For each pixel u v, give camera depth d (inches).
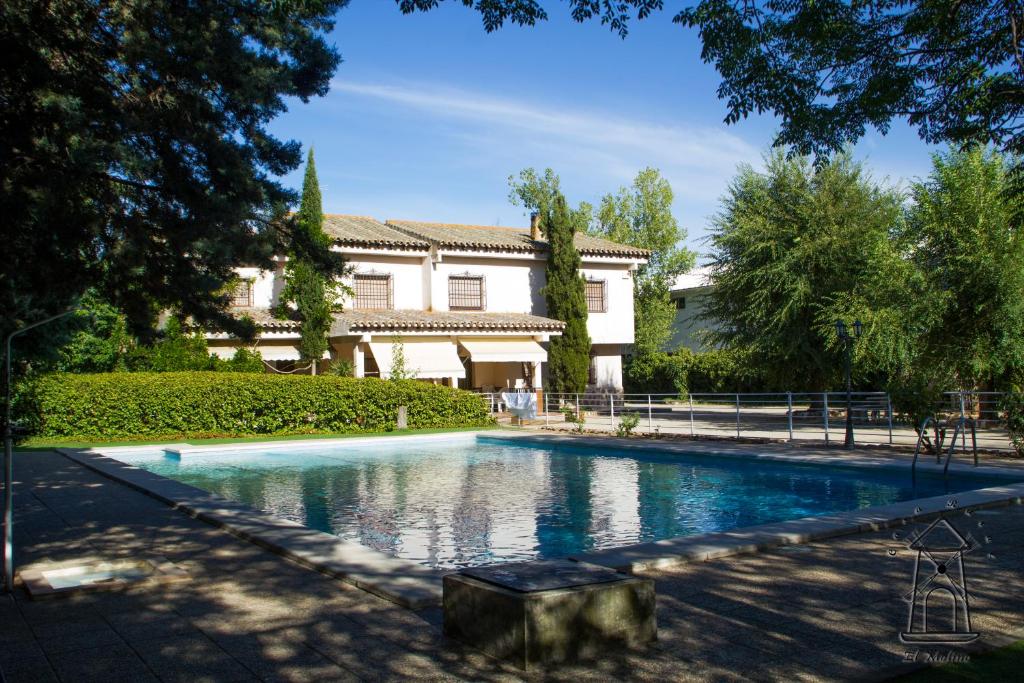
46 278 355.6
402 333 1181.7
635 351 1967.3
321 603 254.5
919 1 426.3
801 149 457.4
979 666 188.7
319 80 417.1
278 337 1133.1
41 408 895.7
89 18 339.3
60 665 200.7
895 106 449.1
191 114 364.5
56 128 325.7
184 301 410.9
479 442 961.5
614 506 517.7
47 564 311.3
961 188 927.0
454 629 216.4
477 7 379.2
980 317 909.2
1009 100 438.9
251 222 419.2
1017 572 275.9
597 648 201.3
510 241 1382.9
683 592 258.1
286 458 829.2
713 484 607.5
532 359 1268.5
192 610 248.1
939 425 670.5
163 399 926.4
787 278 1104.8
